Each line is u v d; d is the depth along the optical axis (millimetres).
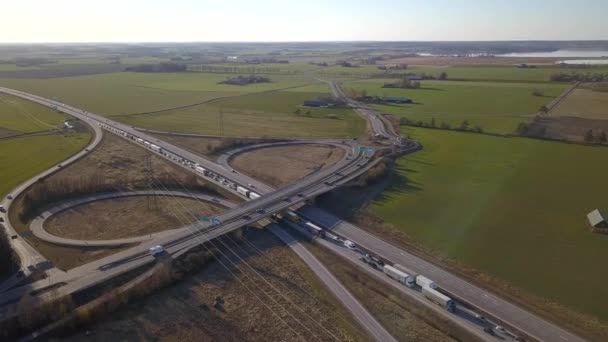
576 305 97125
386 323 91875
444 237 128250
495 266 112938
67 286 99000
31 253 115438
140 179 171875
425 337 87688
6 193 154875
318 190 156250
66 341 85312
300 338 87438
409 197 158125
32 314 86938
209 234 122938
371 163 191750
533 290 102688
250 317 93562
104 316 92125
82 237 125000
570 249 121000
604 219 130625
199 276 108000
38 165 185875
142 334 87750
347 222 138500
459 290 102562
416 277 104125
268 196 149750
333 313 95312
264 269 111562
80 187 155875
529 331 88625
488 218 140375
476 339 86375
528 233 130250
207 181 172375
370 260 113875
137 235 126312
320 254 119000
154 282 100938
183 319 92500
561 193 160125
